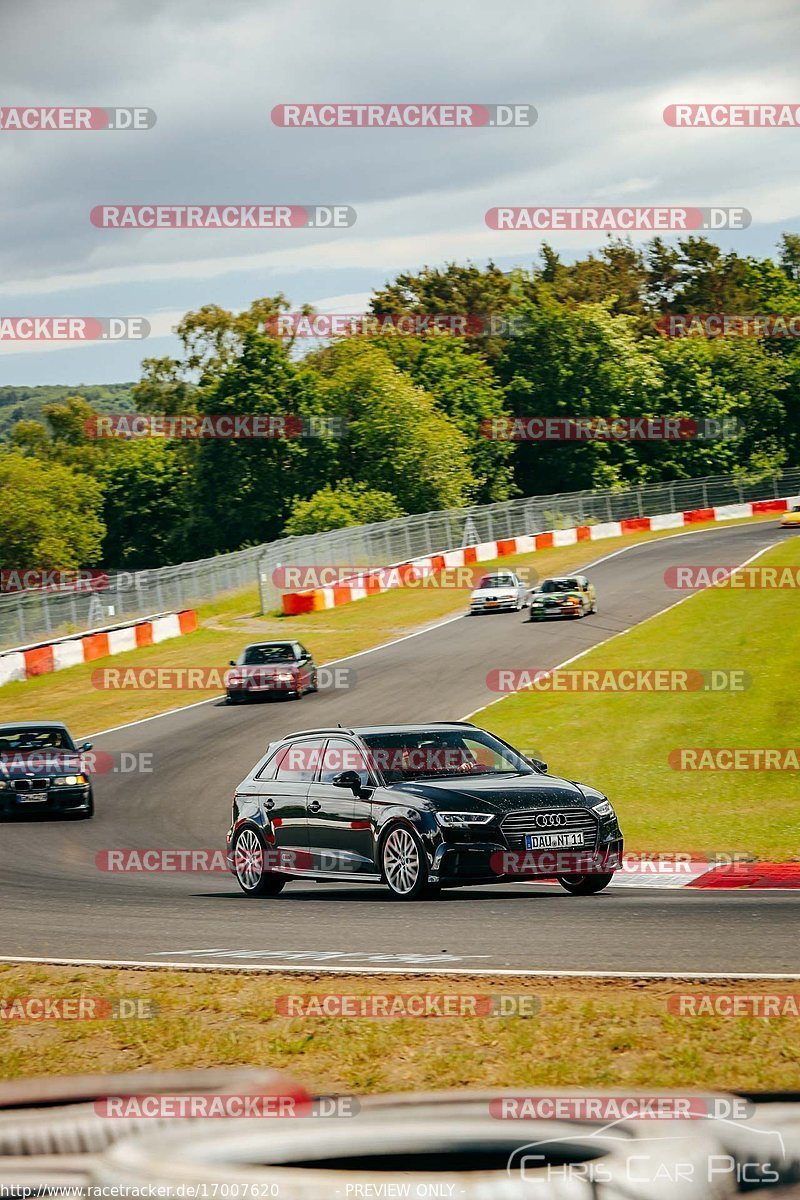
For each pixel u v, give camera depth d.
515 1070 10.29
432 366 142.75
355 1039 11.45
